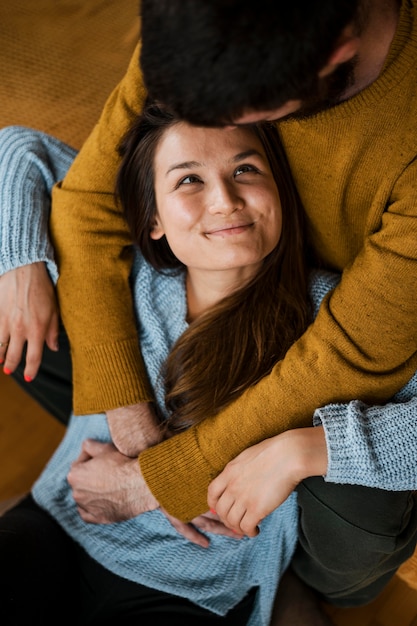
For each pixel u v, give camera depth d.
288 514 1.04
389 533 0.91
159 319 1.10
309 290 1.06
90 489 1.08
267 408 0.91
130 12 1.89
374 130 0.85
